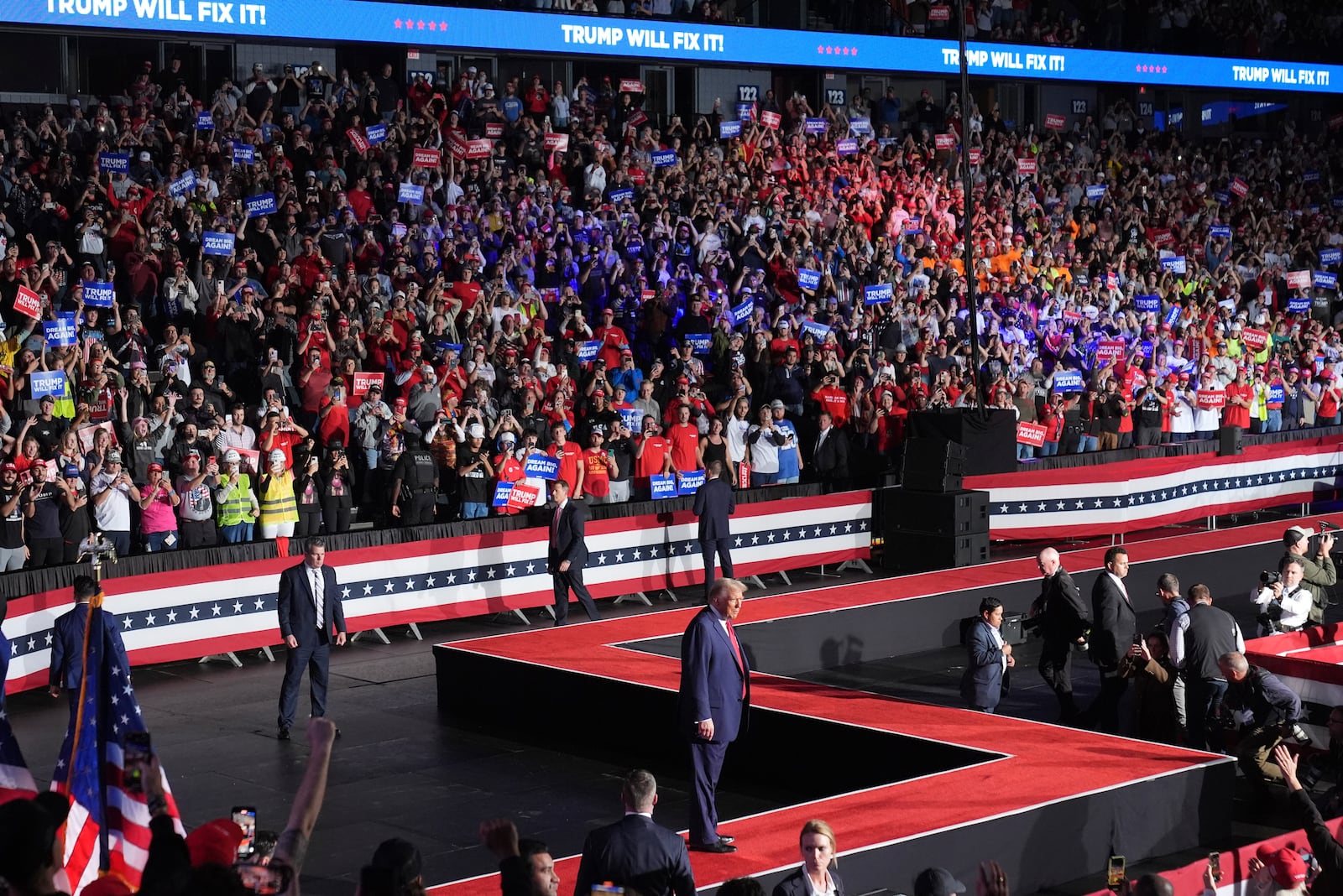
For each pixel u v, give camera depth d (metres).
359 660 18.73
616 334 26.30
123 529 19.00
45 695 16.84
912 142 36.53
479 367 23.70
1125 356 31.73
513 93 32.72
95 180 24.61
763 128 34.62
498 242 28.02
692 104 37.19
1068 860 11.47
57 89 29.61
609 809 13.07
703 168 32.25
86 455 19.20
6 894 4.09
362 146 27.95
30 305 20.72
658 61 33.19
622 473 23.44
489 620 21.17
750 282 29.75
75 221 24.28
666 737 14.55
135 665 18.27
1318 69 43.88
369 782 13.73
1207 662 14.18
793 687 15.41
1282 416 33.38
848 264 31.19
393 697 16.95
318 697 15.32
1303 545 17.34
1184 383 31.80
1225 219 40.56
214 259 24.42
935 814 11.20
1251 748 13.26
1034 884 11.27
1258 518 30.09
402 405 22.02
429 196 28.02
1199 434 31.56
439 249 26.91
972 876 10.91
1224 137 46.28
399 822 12.59
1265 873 10.21
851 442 26.27
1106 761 12.59
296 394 23.25
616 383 25.50
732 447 24.75
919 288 31.31
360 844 12.01
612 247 29.09
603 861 8.87
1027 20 40.44
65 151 25.92
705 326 27.58
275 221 26.05
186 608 18.12
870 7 36.75
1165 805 12.10
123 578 17.62
